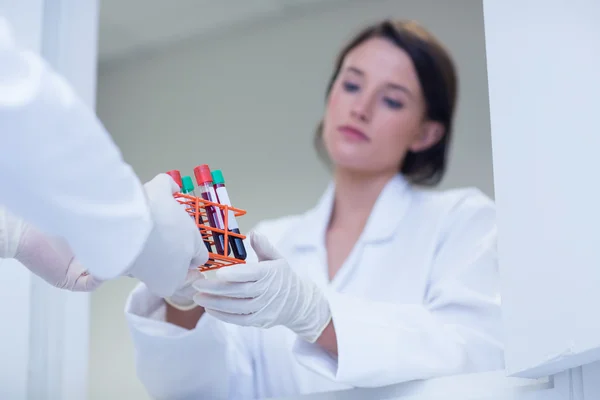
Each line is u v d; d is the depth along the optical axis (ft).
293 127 9.52
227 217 3.80
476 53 8.60
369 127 8.29
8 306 5.38
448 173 8.32
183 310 5.61
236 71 10.02
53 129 2.46
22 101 2.37
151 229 2.86
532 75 4.09
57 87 2.49
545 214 3.87
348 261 7.73
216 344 5.53
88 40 6.48
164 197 3.29
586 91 3.82
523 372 3.87
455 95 8.48
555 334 3.70
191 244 3.29
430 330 5.18
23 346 5.41
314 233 8.29
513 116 4.13
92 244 2.67
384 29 8.53
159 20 9.98
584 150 3.77
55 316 6.01
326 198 8.45
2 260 5.41
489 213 7.30
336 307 5.03
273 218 9.34
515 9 4.24
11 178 2.53
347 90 8.53
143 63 10.64
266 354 7.00
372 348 4.80
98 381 9.62
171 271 3.26
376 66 8.41
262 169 9.59
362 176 8.27
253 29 10.03
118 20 9.95
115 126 10.59
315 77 9.51
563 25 4.00
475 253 7.05
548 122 3.96
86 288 3.91
